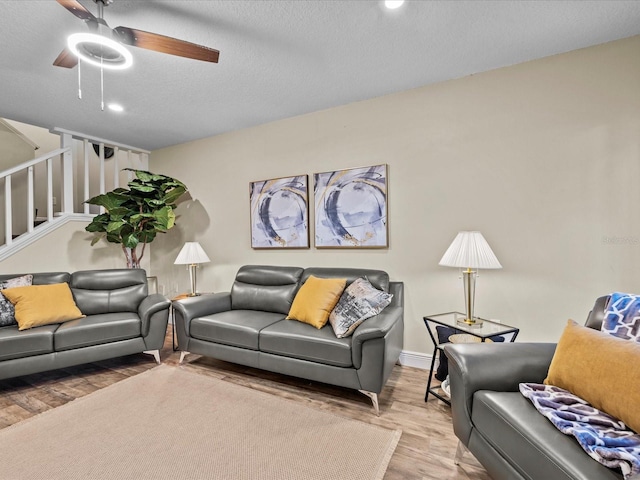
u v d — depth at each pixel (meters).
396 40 2.08
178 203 4.23
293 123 3.36
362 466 1.54
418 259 2.76
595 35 2.05
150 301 2.95
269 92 2.80
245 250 3.71
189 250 3.51
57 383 2.47
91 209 4.12
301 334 2.28
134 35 1.64
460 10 1.80
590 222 2.19
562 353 1.35
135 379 2.52
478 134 2.53
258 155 3.59
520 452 1.12
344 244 3.04
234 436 1.77
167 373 2.64
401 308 2.55
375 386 1.99
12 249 3.23
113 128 3.66
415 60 2.32
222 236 3.88
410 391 2.30
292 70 2.44
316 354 2.18
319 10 1.80
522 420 1.17
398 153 2.83
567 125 2.25
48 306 2.64
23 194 4.05
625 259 2.09
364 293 2.37
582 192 2.21
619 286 2.11
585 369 1.22
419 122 2.74
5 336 2.33
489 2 1.75
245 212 3.70
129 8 1.77
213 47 2.13
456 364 1.51
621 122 2.10
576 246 2.22
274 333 2.36
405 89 2.78
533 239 2.35
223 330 2.57
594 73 2.17
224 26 1.93
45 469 1.51
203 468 1.52
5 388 2.38
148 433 1.80
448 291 2.64
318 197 3.18
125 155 4.90
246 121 3.47
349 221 3.02
